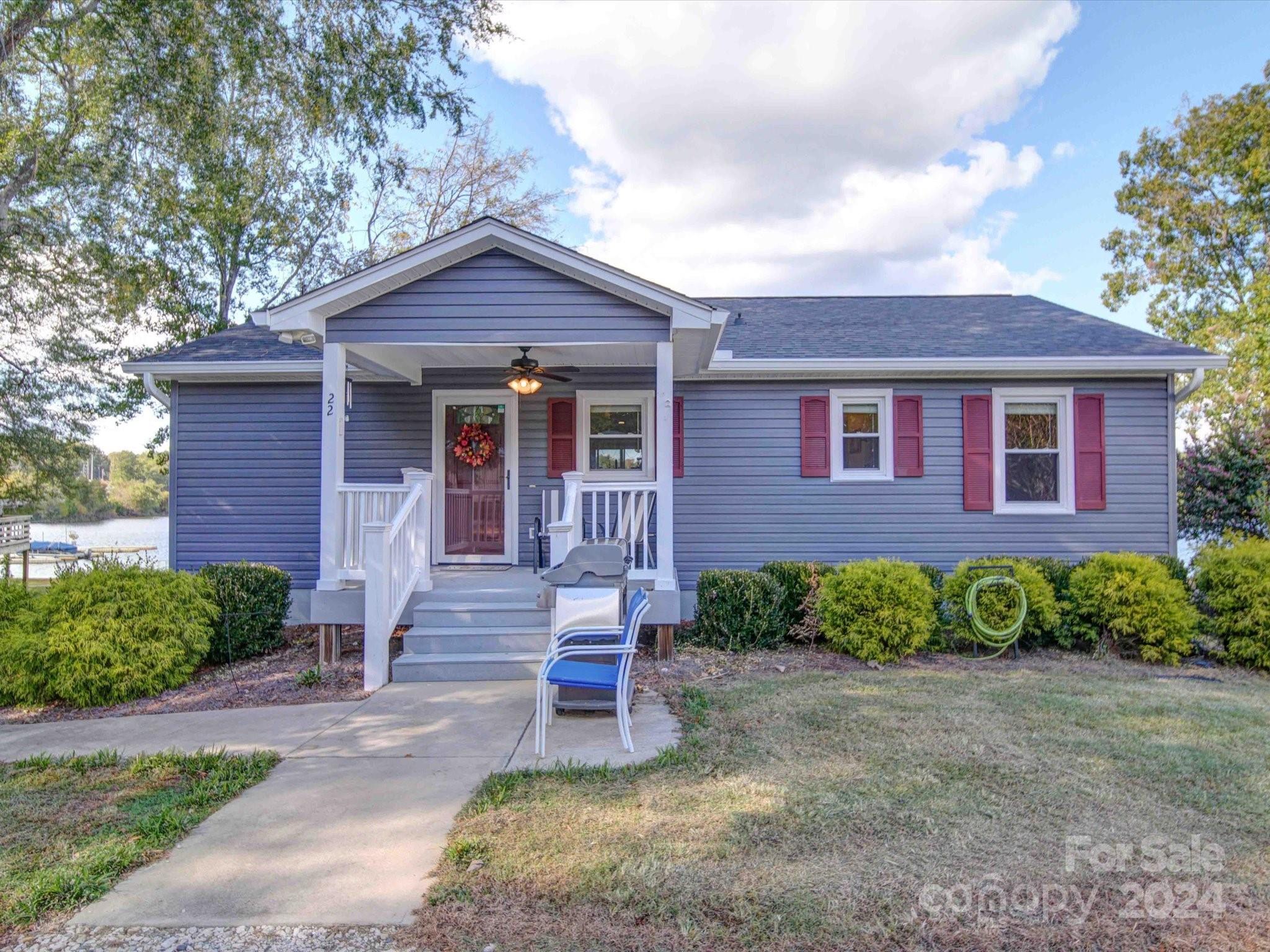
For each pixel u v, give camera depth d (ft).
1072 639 23.79
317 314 21.38
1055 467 29.81
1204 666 22.04
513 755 14.30
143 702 19.40
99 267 48.98
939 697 17.87
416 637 21.42
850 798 11.77
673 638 22.31
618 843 10.34
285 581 25.58
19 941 8.36
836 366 28.50
